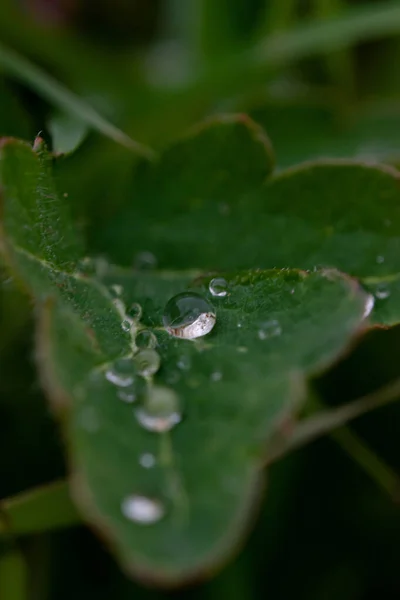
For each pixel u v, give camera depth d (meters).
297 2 0.23
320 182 0.16
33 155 0.14
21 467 0.18
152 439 0.14
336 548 0.18
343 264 0.16
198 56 0.22
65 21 0.24
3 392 0.18
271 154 0.16
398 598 0.18
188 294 0.15
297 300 0.15
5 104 0.18
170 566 0.13
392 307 0.15
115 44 0.23
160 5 0.24
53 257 0.14
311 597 0.18
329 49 0.22
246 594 0.17
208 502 0.13
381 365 0.18
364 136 0.20
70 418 0.14
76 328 0.14
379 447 0.18
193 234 0.16
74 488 0.13
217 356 0.14
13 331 0.18
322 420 0.16
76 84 0.22
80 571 0.17
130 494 0.13
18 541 0.17
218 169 0.16
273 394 0.14
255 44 0.22
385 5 0.22
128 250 0.16
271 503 0.18
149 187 0.16
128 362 0.14
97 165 0.17
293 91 0.21
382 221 0.16
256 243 0.16
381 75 0.23
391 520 0.18
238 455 0.14
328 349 0.14
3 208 0.14
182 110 0.21
